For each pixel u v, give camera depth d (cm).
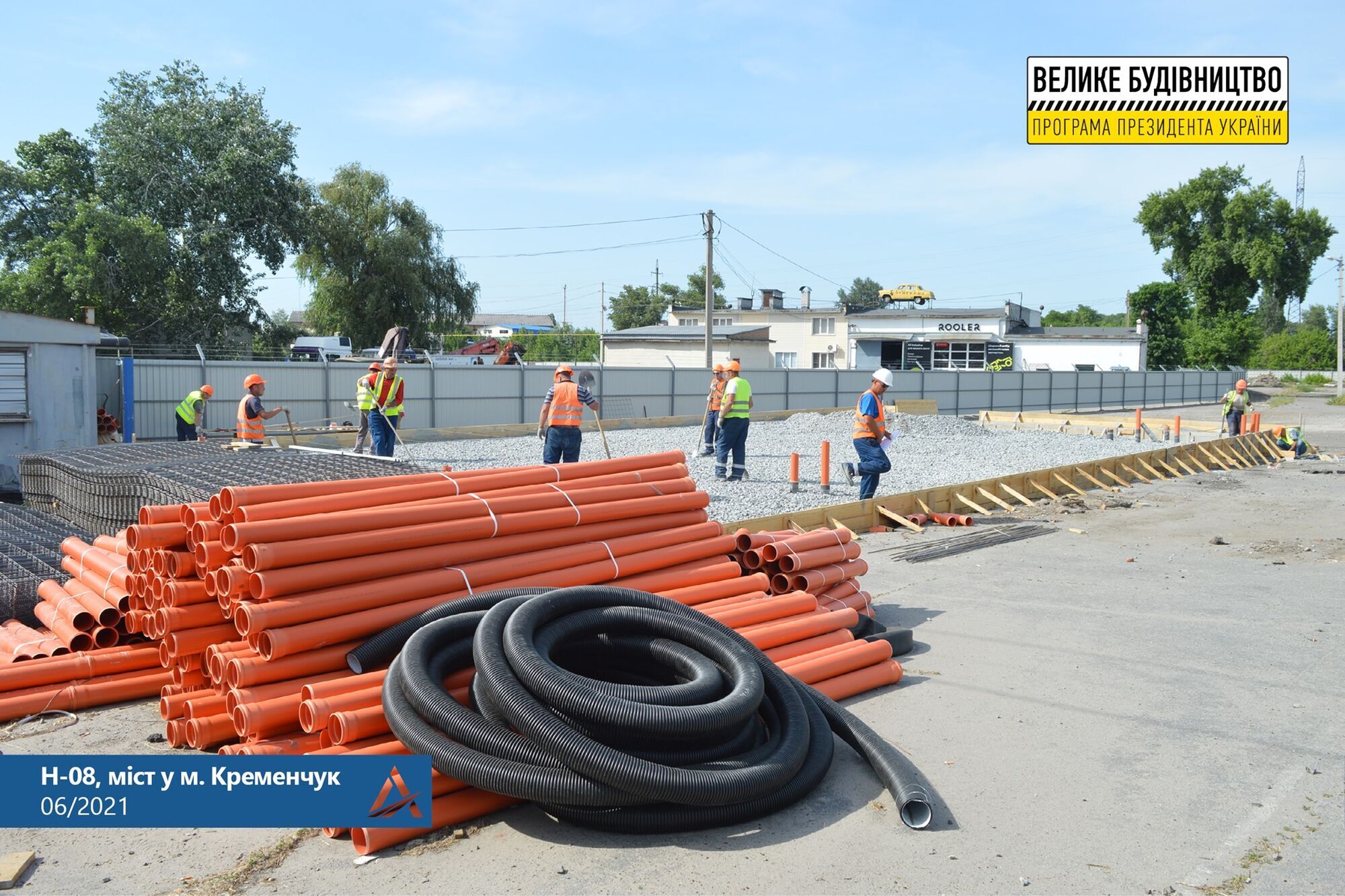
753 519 1025
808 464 1791
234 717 458
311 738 464
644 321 9225
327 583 490
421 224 4428
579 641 504
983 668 645
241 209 3644
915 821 425
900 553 1037
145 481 750
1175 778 468
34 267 3133
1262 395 6053
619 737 419
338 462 898
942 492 1303
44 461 987
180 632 500
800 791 442
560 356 6525
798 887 369
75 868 385
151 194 3516
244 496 498
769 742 457
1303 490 1623
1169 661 657
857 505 1161
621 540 638
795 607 642
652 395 3159
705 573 655
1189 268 6694
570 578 588
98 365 2088
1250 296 6669
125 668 586
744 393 1518
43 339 1443
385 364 1385
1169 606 814
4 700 539
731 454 1599
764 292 6200
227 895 365
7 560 709
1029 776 472
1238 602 827
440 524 552
